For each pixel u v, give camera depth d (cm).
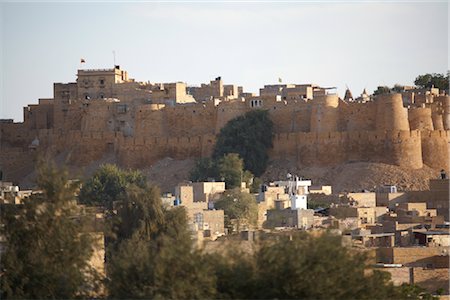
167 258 11594
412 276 15688
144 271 11738
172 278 11475
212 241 15325
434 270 15712
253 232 15750
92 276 12494
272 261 11431
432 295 14925
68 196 12788
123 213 17588
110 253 14050
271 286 11331
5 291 12000
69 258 12362
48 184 12788
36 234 12481
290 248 11575
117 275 11844
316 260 11444
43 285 12162
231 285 11431
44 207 12612
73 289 12175
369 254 12719
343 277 11494
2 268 12162
